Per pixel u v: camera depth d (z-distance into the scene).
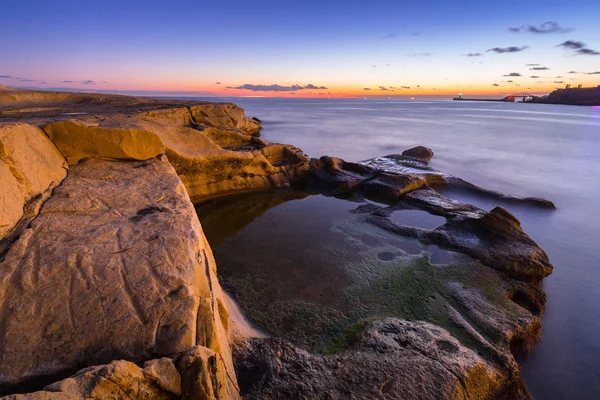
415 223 13.30
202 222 13.87
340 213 14.61
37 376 3.71
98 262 5.20
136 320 4.28
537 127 52.81
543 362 6.98
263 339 6.50
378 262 10.13
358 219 13.65
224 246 11.41
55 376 3.73
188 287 4.88
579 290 9.60
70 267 5.03
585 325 8.16
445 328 7.25
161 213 7.09
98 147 10.59
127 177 9.37
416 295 8.48
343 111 100.44
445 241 11.12
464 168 24.95
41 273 4.86
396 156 24.50
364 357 5.85
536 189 19.88
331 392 5.07
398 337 6.47
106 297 4.57
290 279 9.32
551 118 73.69
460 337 6.93
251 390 5.12
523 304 8.66
